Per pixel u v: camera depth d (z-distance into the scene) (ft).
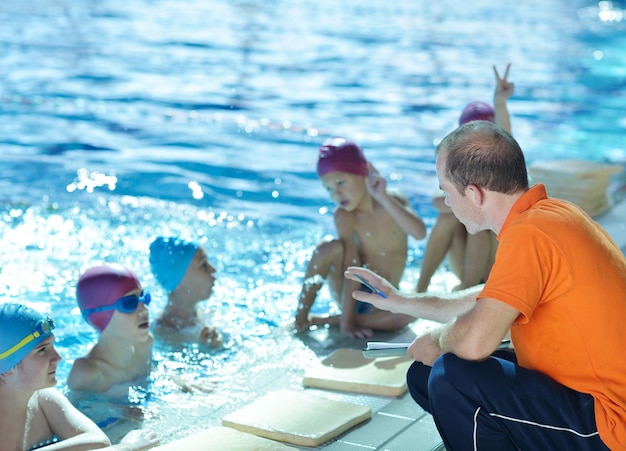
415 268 19.20
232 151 29.63
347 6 61.16
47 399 10.93
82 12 53.98
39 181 25.53
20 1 56.80
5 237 20.54
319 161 16.28
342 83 39.34
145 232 21.29
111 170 26.96
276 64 42.63
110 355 13.33
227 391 13.21
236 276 18.67
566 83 40.37
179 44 46.24
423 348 10.12
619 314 9.04
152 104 35.14
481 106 17.52
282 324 16.02
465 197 9.60
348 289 15.78
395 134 31.73
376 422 11.81
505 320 9.04
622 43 49.85
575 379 9.26
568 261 9.04
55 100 35.14
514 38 51.01
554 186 21.15
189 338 15.33
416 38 50.24
